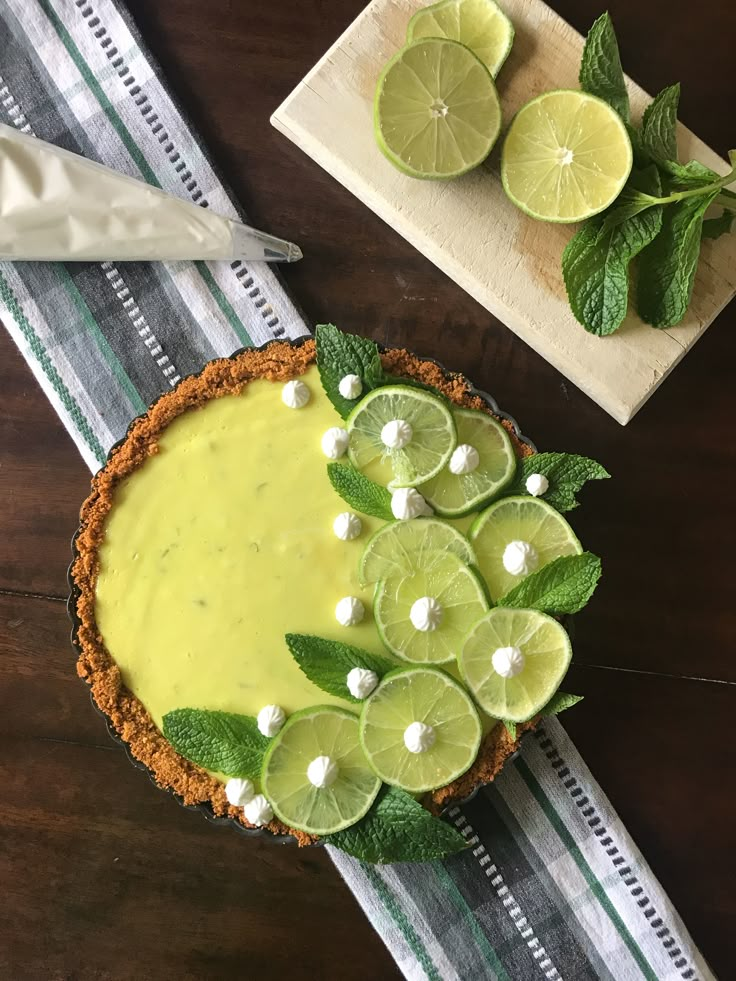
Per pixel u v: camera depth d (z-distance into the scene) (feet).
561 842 1.88
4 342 1.92
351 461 1.74
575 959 1.87
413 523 1.70
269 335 1.91
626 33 1.91
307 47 1.92
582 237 1.77
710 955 1.89
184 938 1.90
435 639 1.69
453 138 1.77
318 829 1.67
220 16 1.92
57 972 1.90
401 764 1.67
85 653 1.74
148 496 1.77
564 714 1.90
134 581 1.76
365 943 1.90
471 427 1.74
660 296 1.79
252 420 1.77
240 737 1.70
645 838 1.90
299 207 1.92
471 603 1.69
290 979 1.90
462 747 1.67
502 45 1.82
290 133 1.90
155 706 1.74
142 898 1.90
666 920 1.86
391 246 1.92
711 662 1.92
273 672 1.73
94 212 1.86
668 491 1.92
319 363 1.73
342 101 1.85
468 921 1.88
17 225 1.85
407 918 1.88
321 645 1.69
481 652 1.67
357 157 1.85
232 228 1.87
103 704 1.73
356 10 1.92
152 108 1.91
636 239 1.75
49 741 1.91
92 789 1.91
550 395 1.92
